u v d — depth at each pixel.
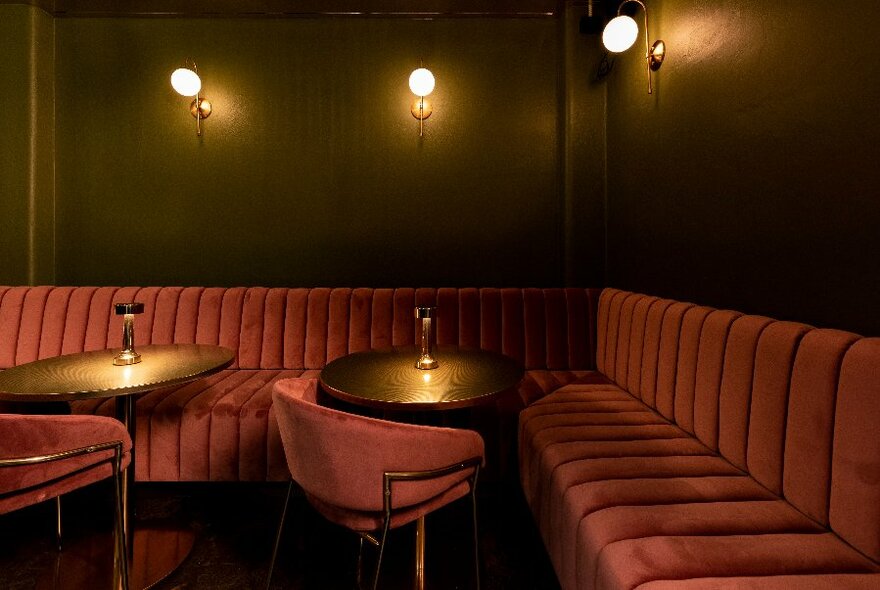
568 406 2.25
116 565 1.64
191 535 2.14
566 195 3.44
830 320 1.57
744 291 2.00
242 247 3.56
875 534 1.12
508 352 2.98
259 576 1.88
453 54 3.54
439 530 2.20
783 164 1.77
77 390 1.56
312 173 3.56
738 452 1.60
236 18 3.53
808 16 1.64
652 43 2.80
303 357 2.99
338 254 3.58
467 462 1.43
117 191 3.52
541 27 3.54
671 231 2.58
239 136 3.54
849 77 1.48
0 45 3.32
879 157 1.38
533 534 2.18
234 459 2.29
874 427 1.13
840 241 1.52
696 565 1.11
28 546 2.07
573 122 3.42
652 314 2.25
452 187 3.58
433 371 1.85
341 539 2.13
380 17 3.53
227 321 3.00
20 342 2.94
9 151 3.33
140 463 2.31
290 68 3.54
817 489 1.28
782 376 1.43
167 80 3.52
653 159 2.78
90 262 3.53
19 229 3.34
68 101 3.51
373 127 3.56
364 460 1.26
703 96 2.28
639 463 1.64
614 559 1.17
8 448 1.33
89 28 3.51
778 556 1.14
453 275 3.59
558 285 3.57
